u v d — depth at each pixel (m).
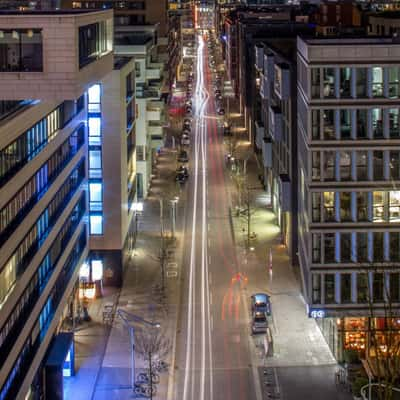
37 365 63.16
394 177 74.44
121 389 69.81
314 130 74.38
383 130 74.06
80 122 89.06
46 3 180.62
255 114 169.12
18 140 60.97
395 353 56.78
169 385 70.44
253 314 83.25
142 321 84.62
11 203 58.34
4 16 65.50
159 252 107.94
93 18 74.62
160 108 143.62
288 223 105.31
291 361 75.19
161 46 196.38
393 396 64.25
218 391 69.19
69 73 66.44
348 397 67.69
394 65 73.19
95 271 94.75
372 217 74.88
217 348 78.19
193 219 125.62
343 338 74.50
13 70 66.44
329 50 73.12
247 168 160.88
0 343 54.22
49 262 71.62
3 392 54.03
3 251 54.50
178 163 166.75
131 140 108.94
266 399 67.56
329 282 75.69
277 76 102.69
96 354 76.69
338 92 73.62
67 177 81.50
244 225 121.31
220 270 101.62
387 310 68.56
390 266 72.94
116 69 92.94
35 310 63.75
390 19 136.12
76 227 86.00
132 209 108.62
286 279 97.69
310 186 74.75
